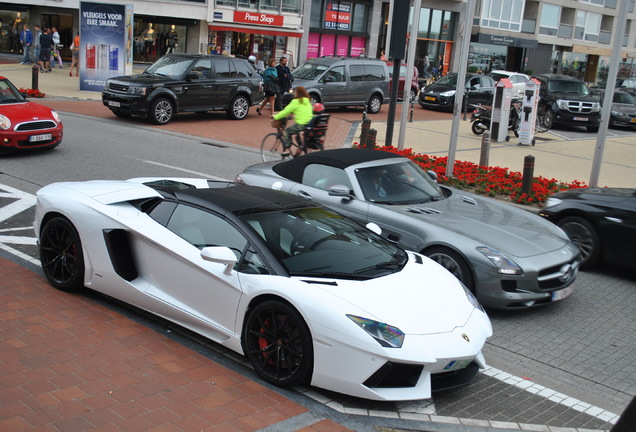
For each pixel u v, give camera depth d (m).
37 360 4.36
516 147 18.59
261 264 4.55
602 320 6.36
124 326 5.09
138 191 5.58
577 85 24.66
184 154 13.70
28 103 12.60
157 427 3.66
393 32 13.11
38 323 4.98
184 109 18.31
